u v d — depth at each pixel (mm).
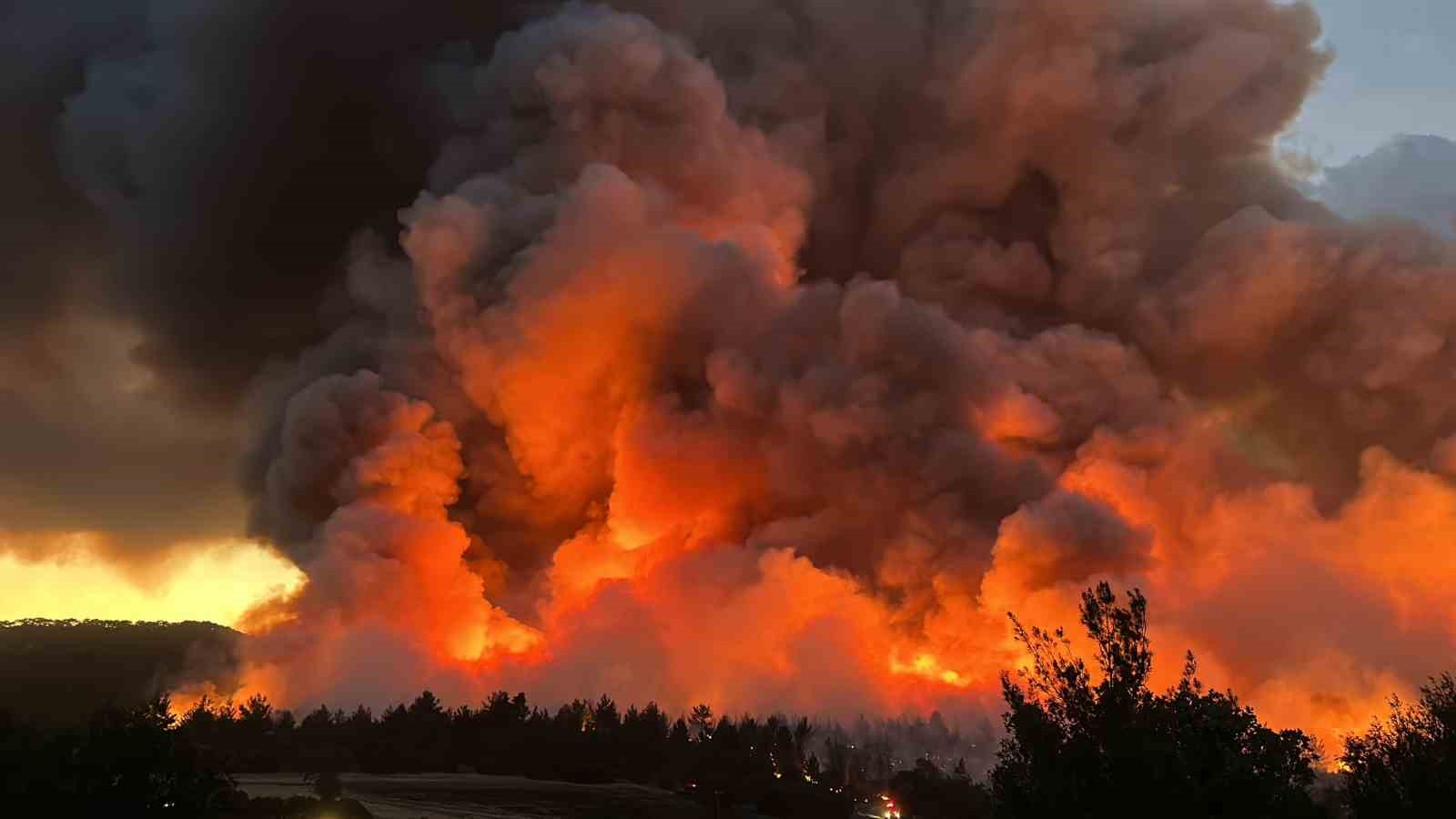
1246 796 21828
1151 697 23594
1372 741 26500
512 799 67125
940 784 75812
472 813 60375
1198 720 23047
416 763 76250
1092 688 23719
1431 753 25312
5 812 33781
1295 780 23625
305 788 61375
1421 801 24312
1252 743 23219
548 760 79188
